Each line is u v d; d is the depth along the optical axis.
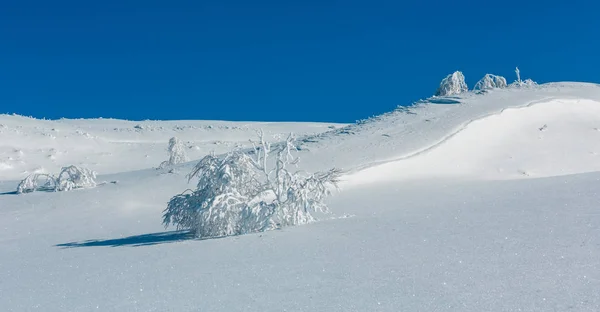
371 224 12.20
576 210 11.51
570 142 36.84
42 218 23.58
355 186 27.27
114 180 34.19
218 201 13.65
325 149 35.75
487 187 21.88
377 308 5.35
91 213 24.16
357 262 7.93
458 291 5.77
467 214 12.57
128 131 76.38
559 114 42.12
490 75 54.22
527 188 18.69
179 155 46.34
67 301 6.77
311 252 9.23
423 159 32.53
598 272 6.17
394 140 36.66
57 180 31.34
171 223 19.20
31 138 60.31
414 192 23.19
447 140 35.78
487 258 7.46
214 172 14.35
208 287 6.96
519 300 5.25
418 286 6.13
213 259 9.42
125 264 9.72
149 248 12.02
